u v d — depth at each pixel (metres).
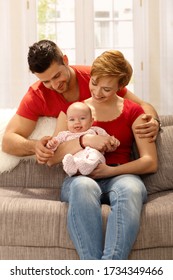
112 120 2.25
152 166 2.19
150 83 4.09
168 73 4.02
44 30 4.10
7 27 4.01
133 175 2.13
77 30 4.05
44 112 2.43
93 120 2.24
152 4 4.00
